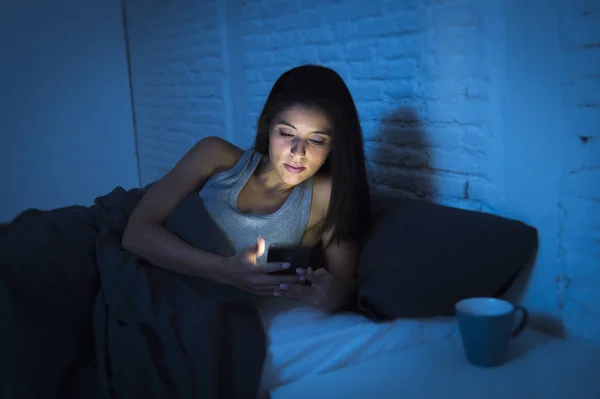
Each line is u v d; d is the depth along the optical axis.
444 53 1.61
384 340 1.33
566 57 1.26
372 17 1.89
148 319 1.28
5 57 3.81
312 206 1.59
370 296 1.38
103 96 4.17
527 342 1.35
